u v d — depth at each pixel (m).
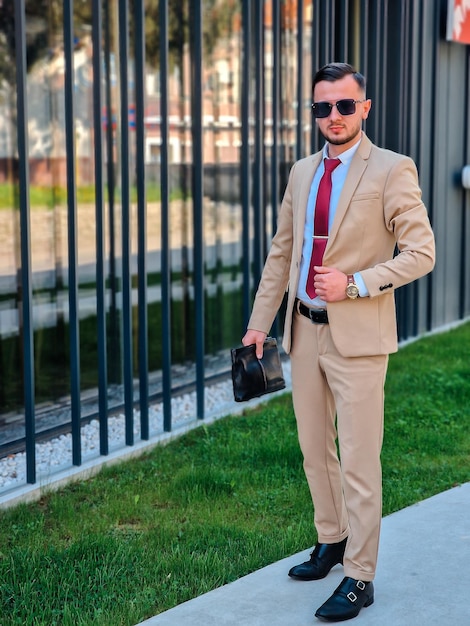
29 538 4.14
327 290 3.30
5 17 5.53
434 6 8.35
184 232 6.83
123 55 5.22
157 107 6.48
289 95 7.48
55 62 5.82
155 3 6.39
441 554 3.97
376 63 7.52
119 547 4.00
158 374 6.69
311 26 7.41
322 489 3.69
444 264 8.92
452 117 8.84
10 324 5.73
